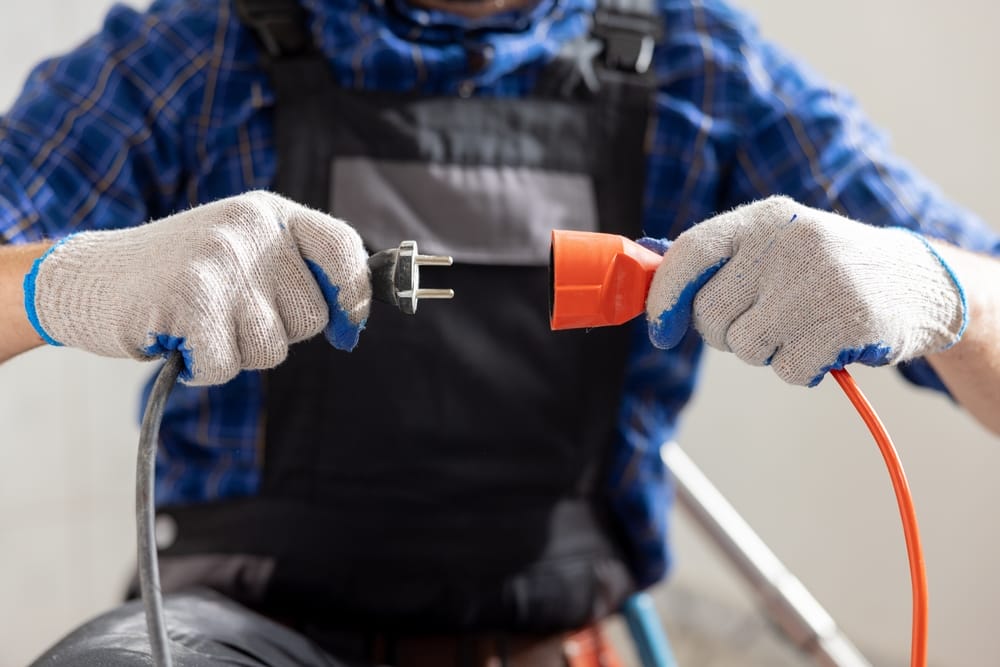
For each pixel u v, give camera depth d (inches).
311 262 28.5
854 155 44.6
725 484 79.5
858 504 73.6
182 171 43.6
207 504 42.2
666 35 45.5
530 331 41.3
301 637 37.5
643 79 43.3
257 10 42.2
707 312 29.1
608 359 42.3
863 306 28.4
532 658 43.0
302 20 42.4
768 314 28.6
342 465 40.8
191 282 27.5
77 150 42.1
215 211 28.5
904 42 67.7
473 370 40.9
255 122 42.7
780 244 28.7
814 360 28.5
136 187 43.1
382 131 41.3
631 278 29.3
